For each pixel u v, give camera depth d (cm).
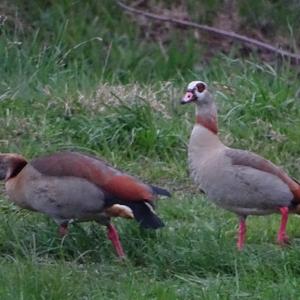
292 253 1107
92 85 1645
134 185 1089
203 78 1786
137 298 999
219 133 1517
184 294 1020
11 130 1477
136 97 1551
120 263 1112
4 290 993
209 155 1180
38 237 1144
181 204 1298
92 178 1096
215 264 1095
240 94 1634
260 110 1570
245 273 1070
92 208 1100
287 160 1479
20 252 1120
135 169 1417
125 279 1055
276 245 1180
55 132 1470
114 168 1116
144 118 1484
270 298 1014
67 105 1529
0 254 1130
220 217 1274
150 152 1459
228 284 1046
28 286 994
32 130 1478
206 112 1196
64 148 1438
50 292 991
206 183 1177
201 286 1044
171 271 1093
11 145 1437
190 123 1533
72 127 1481
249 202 1158
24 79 1642
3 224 1171
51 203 1113
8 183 1152
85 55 1839
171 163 1439
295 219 1281
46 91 1595
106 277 1066
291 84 1725
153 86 1678
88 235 1148
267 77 1756
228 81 1697
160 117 1540
